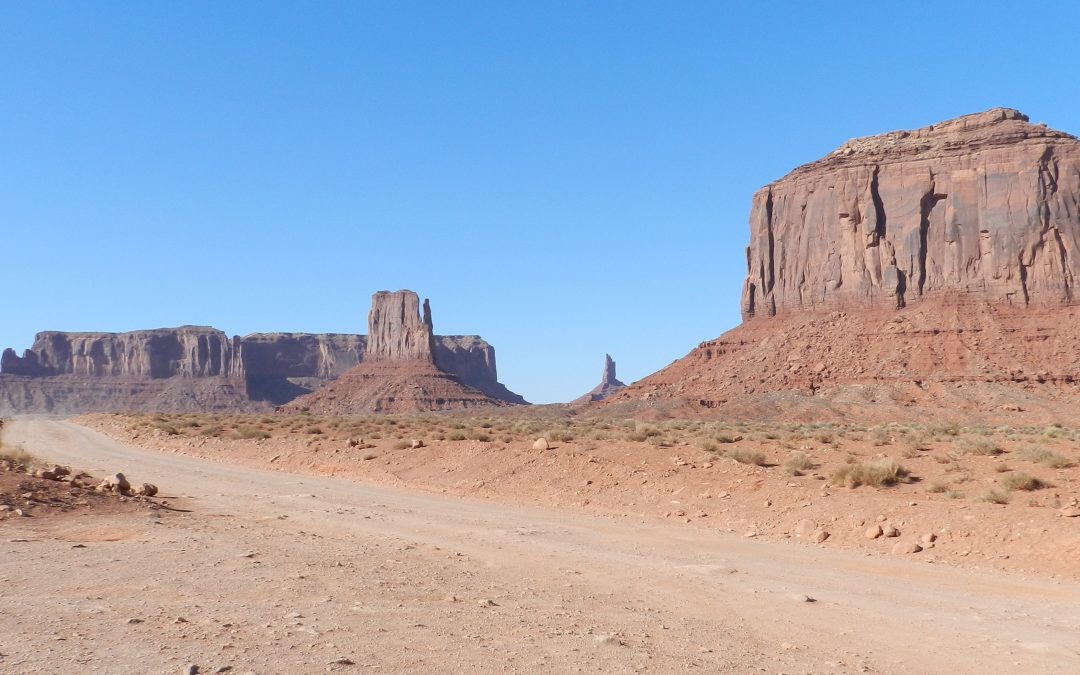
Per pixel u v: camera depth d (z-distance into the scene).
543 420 66.44
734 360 117.81
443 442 35.41
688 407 100.12
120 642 7.28
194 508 18.75
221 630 7.85
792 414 91.81
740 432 41.19
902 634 8.97
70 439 55.94
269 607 8.97
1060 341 97.25
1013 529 14.89
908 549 14.77
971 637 8.88
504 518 18.70
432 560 12.76
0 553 11.80
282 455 37.69
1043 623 9.57
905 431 42.62
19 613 8.29
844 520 17.00
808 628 9.12
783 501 19.33
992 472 21.80
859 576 12.52
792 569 12.98
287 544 13.73
